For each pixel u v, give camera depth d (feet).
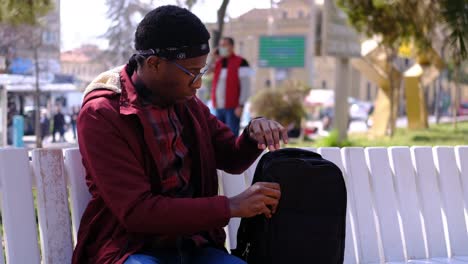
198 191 8.59
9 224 8.66
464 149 12.28
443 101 165.68
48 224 8.91
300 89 65.57
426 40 39.96
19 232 8.70
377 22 40.88
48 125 66.59
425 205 11.85
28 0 25.90
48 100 72.08
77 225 9.08
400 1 38.17
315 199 8.20
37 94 54.65
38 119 53.88
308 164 8.18
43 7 26.53
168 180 8.19
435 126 88.99
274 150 8.71
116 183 7.64
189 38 7.82
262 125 9.03
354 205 11.24
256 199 7.84
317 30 45.65
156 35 7.82
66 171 9.17
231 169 9.41
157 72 7.93
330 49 45.78
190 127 8.62
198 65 7.96
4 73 47.50
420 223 11.77
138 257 7.77
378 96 65.92
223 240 9.00
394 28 40.78
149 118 8.05
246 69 30.68
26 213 8.77
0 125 47.47
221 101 30.63
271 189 7.93
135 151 7.89
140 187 7.67
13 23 26.71
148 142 7.91
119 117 7.86
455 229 12.05
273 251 8.14
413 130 74.13
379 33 41.86
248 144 9.13
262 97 64.59
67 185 9.34
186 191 8.46
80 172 9.17
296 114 64.13
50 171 8.96
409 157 11.80
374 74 64.49
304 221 8.18
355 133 73.00
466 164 12.26
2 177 8.66
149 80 8.04
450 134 66.80
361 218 11.25
